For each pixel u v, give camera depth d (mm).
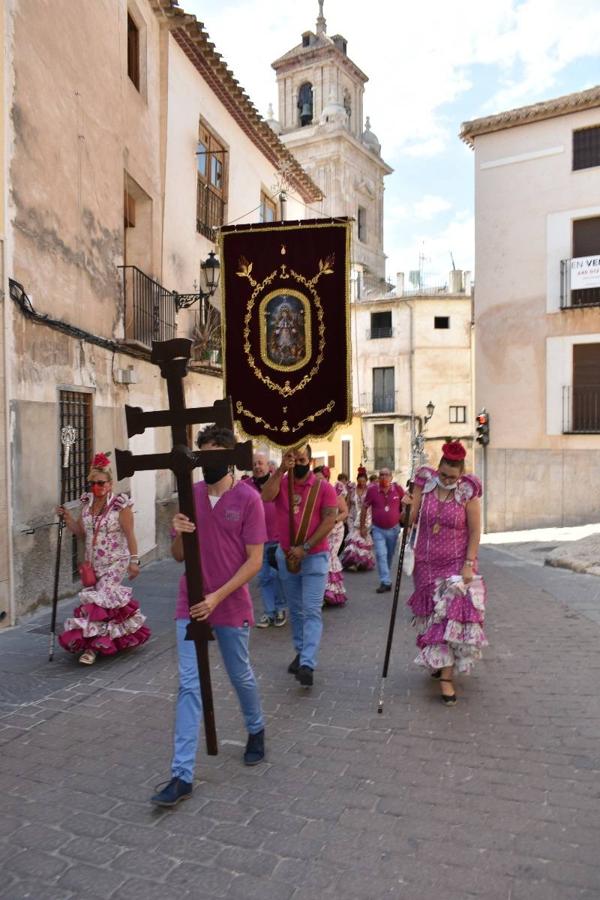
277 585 7445
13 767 3959
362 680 5492
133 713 4762
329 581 8391
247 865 3023
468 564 4941
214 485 3828
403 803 3527
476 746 4207
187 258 14219
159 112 12867
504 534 19203
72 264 8930
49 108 8242
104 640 5883
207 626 3578
